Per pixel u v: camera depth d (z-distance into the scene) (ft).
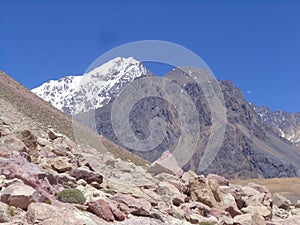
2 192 29.14
